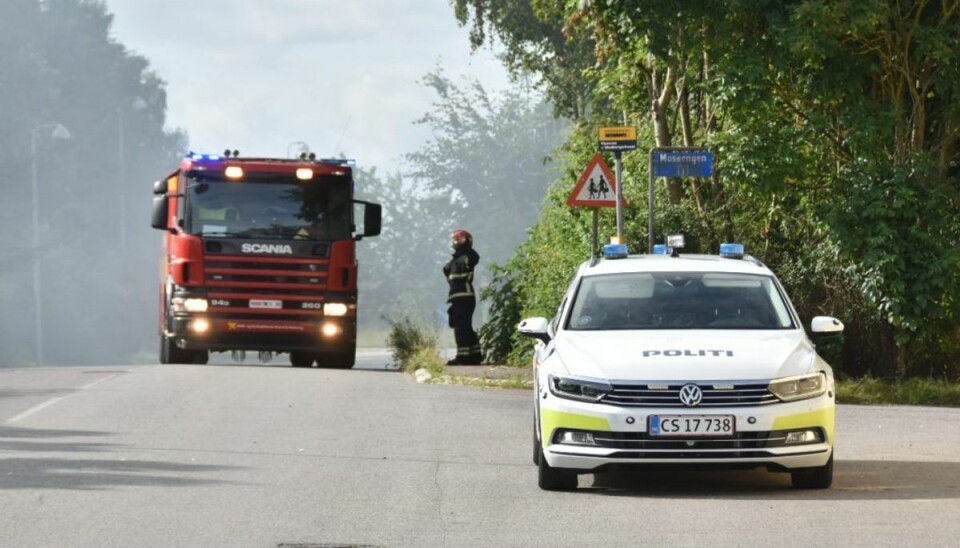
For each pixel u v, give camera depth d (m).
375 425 38.19
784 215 55.88
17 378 55.06
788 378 26.45
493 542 22.05
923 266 51.28
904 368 52.81
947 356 53.28
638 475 29.62
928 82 53.22
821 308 53.50
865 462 31.70
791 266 54.19
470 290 64.88
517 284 69.56
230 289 61.16
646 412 26.20
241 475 28.86
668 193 58.94
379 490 27.19
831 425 26.86
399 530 23.03
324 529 23.03
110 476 28.38
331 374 56.94
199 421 38.50
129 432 35.97
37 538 21.95
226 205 61.28
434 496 26.56
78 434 35.53
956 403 48.25
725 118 58.53
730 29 53.59
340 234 61.72
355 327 62.09
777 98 55.00
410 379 55.72
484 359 70.12
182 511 24.52
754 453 26.19
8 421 38.50
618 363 26.67
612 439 26.33
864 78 54.66
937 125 54.75
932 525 23.38
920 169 52.00
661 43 53.47
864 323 52.97
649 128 65.62
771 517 24.25
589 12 55.00
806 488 27.50
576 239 59.91
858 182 51.78
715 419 26.09
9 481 27.58
